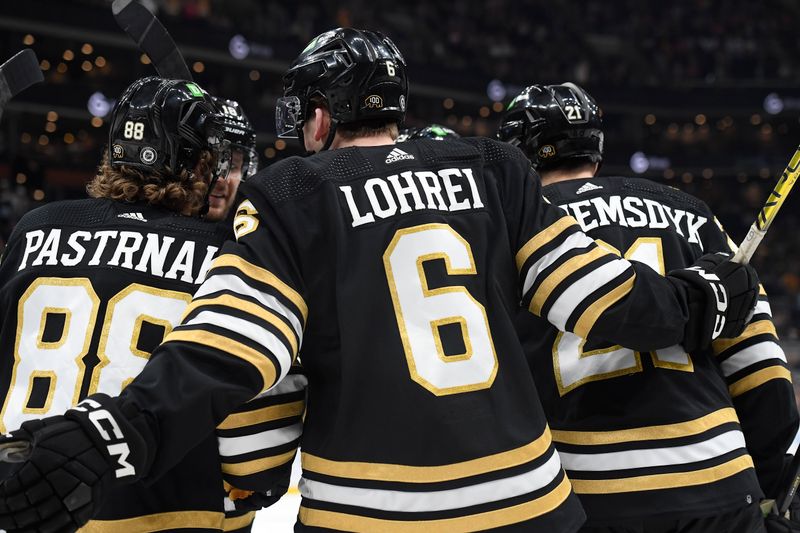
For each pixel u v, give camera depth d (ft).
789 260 64.90
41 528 3.78
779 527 5.84
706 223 6.15
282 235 4.54
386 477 4.37
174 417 3.99
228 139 6.67
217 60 55.01
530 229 4.88
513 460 4.47
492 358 4.60
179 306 5.27
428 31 67.46
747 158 70.79
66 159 53.83
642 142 74.18
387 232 4.63
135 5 7.17
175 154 5.62
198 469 5.09
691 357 5.65
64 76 53.98
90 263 5.31
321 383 4.64
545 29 72.02
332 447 4.49
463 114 71.46
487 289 4.74
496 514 4.38
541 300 4.83
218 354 4.12
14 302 5.33
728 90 68.90
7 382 5.24
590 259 4.78
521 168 5.07
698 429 5.43
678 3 75.51
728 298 5.12
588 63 70.44
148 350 5.18
